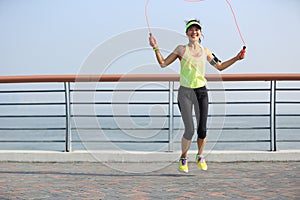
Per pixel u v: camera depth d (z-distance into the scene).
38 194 3.12
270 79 4.70
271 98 4.84
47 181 3.64
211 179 3.67
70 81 4.68
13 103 4.90
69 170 4.20
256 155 4.66
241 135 30.31
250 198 2.93
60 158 4.69
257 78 4.66
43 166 4.45
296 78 4.70
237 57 3.88
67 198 2.98
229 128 4.75
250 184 3.43
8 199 2.98
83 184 3.50
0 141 4.78
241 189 3.24
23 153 4.74
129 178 3.76
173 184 3.46
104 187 3.36
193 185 3.41
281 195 3.02
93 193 3.14
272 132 4.80
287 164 4.48
